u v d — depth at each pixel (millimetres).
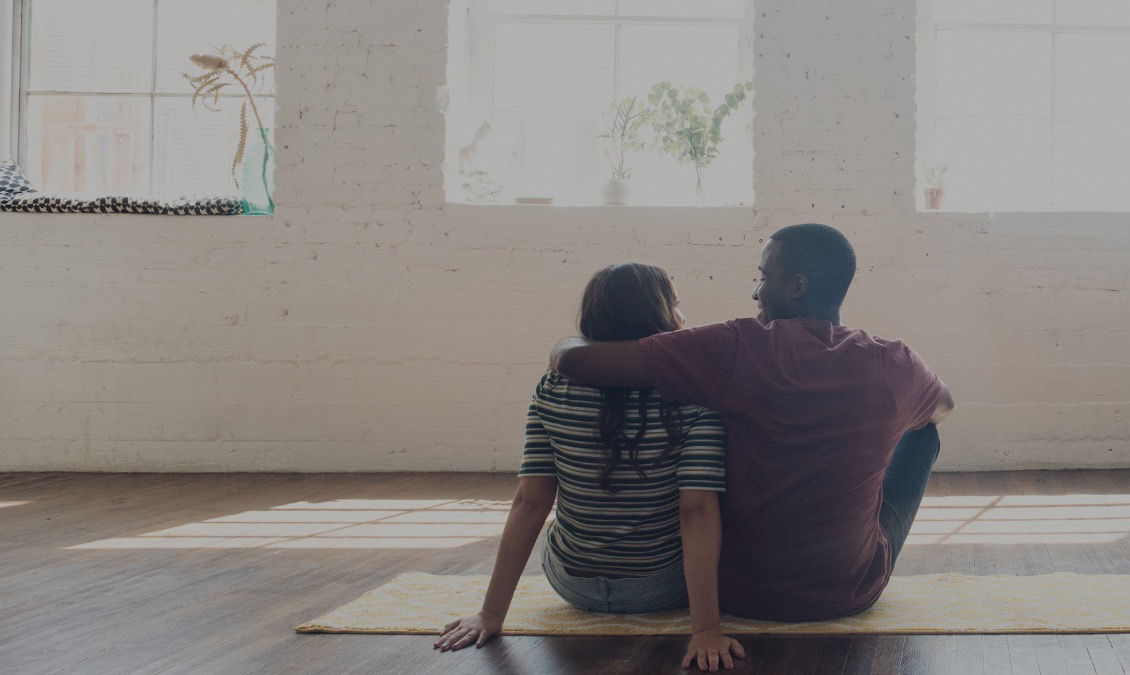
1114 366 3729
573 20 4270
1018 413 3742
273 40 4281
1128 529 2588
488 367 3859
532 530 1673
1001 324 3754
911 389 1578
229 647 1603
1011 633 1647
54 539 2555
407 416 3863
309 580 2100
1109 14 4098
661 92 4062
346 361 3879
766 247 1670
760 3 3812
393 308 3877
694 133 3990
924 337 3771
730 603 1689
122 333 3904
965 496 3166
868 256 3783
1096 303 3736
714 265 3826
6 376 3922
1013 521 2729
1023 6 4117
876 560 1702
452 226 3873
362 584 2064
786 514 1588
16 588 2021
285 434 3877
